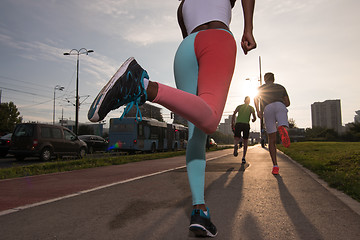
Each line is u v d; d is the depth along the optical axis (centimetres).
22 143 1215
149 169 652
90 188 401
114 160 956
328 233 201
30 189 409
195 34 165
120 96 116
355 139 5938
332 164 579
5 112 4428
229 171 545
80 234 206
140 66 123
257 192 343
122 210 272
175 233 205
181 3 200
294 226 217
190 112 121
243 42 185
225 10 175
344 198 305
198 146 181
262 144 2525
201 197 178
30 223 234
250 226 218
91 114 117
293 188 365
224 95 146
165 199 317
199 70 156
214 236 193
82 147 1456
